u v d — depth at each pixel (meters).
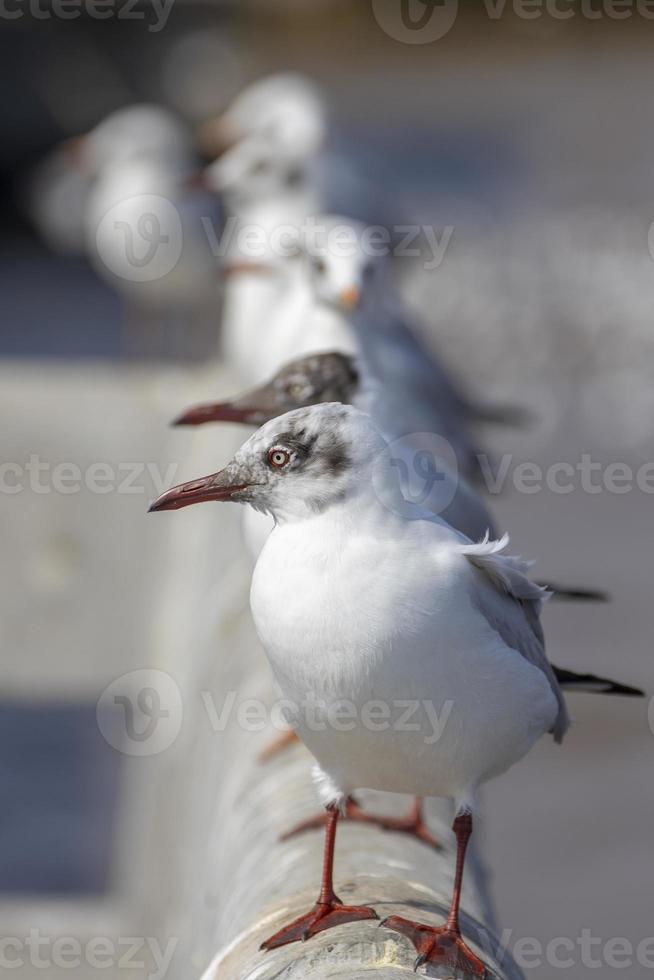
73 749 13.45
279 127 17.31
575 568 17.00
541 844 12.26
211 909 6.76
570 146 39.41
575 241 27.14
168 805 10.76
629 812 12.75
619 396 22.77
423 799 6.65
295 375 7.96
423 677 5.05
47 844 12.02
